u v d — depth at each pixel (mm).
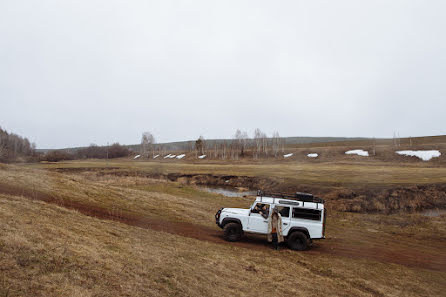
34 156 96438
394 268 10688
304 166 58562
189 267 7840
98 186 20969
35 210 10328
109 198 17891
